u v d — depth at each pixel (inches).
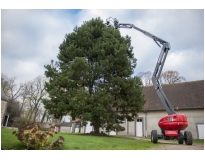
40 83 1466.5
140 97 518.6
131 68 561.9
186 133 390.6
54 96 486.6
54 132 235.5
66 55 575.5
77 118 532.1
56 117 518.0
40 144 223.3
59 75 502.0
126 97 508.4
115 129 510.9
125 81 506.9
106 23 627.2
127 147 300.8
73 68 490.6
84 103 441.4
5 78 1336.1
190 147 331.3
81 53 546.3
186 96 828.0
